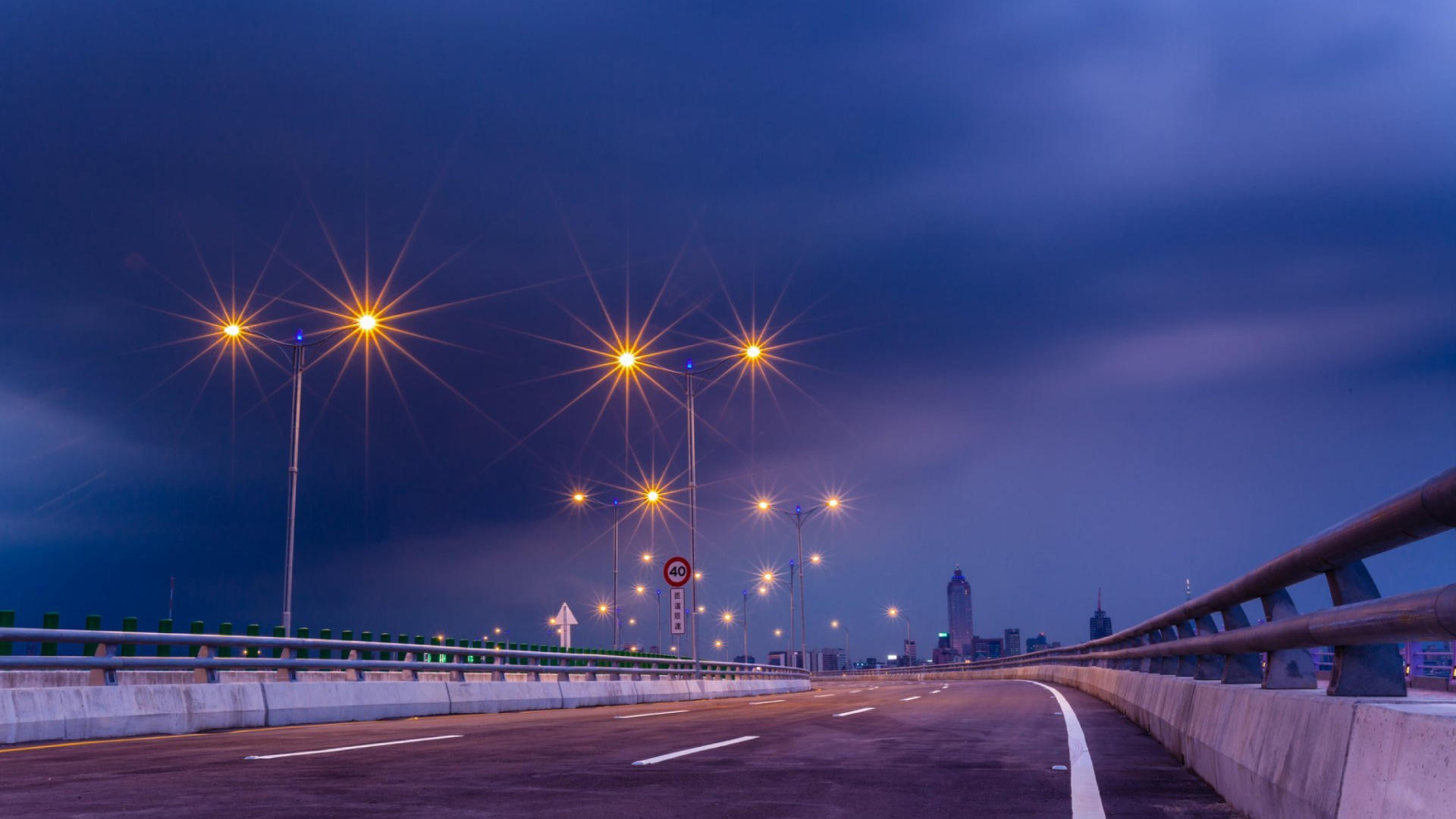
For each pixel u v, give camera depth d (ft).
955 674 300.61
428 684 68.80
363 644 64.80
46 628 47.37
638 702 99.71
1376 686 15.48
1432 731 10.90
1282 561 19.15
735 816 23.31
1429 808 10.57
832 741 42.86
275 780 29.19
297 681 59.36
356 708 61.87
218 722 52.39
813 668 477.77
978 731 48.52
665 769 32.22
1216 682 31.35
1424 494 11.66
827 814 23.57
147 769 31.86
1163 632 46.24
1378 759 12.51
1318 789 14.98
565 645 117.08
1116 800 25.71
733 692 129.90
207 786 27.86
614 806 24.61
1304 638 17.74
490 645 99.40
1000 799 25.91
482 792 26.89
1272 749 18.67
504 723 56.70
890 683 286.05
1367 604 13.83
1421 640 12.59
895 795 26.53
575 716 65.82
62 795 25.91
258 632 68.39
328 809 23.80
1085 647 113.80
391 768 32.22
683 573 119.55
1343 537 15.01
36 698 43.62
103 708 46.26
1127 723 53.78
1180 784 28.58
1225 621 27.14
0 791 26.73
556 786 27.94
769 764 33.81
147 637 51.19
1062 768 32.50
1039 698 88.17
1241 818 21.77
